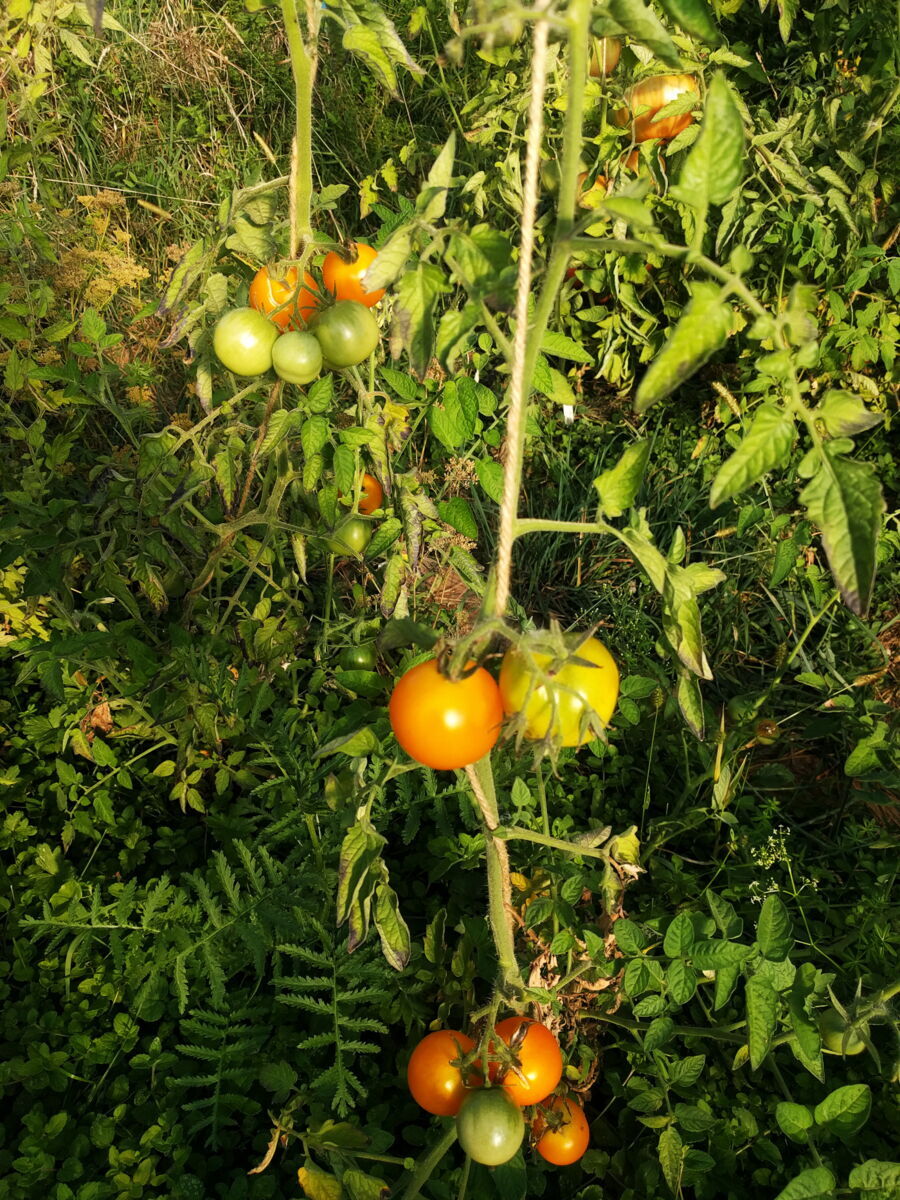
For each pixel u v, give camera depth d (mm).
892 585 1148
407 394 743
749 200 1240
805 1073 734
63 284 946
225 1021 692
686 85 1016
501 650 438
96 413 1164
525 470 1272
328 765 827
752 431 352
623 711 776
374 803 773
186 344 1212
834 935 836
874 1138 699
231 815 865
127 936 745
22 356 884
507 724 401
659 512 1231
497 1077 525
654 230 357
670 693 919
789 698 1082
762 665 1097
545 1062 531
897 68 1161
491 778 533
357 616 978
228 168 1541
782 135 1120
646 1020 749
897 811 968
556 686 386
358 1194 543
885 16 1152
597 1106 755
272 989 783
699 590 479
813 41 1415
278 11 1647
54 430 1146
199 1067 726
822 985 589
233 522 802
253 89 1662
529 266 367
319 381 676
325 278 620
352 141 1572
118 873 840
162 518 792
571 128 371
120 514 877
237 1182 652
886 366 1222
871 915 804
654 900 846
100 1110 703
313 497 889
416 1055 540
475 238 417
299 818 807
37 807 873
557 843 550
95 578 920
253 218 659
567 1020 696
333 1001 688
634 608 1113
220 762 875
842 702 847
